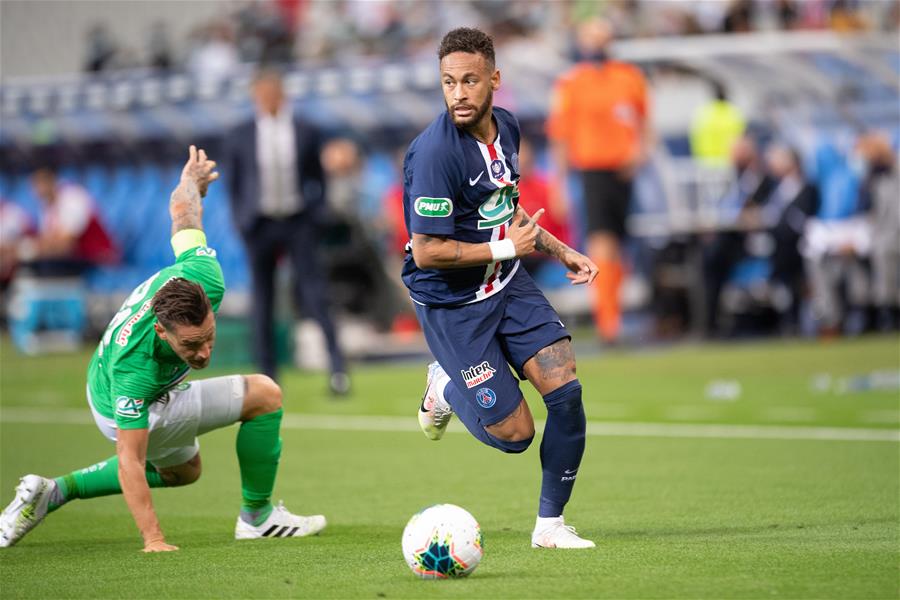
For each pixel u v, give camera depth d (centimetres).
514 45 8081
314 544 2209
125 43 10050
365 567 1933
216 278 2225
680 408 4416
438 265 2020
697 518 2425
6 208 8575
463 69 1981
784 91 7025
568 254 2189
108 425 2212
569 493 2098
